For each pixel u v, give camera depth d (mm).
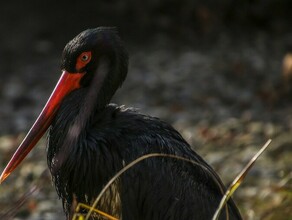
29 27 19141
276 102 16328
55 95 7848
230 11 20016
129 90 16797
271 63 18078
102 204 7633
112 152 7559
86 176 7660
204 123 15242
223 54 18578
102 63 7812
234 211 7691
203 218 7441
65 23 19328
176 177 7473
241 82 17234
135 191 7473
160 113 15695
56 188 7953
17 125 15375
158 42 19188
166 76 17375
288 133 14484
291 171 12320
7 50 18562
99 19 19531
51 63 18141
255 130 14719
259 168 12875
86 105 7781
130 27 19562
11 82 17391
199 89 16844
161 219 7477
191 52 18734
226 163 13289
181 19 19828
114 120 7727
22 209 11359
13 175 12758
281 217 9766
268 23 20047
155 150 7516
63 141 7754
